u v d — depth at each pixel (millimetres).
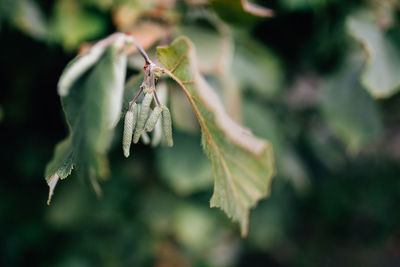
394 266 1224
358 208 1032
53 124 583
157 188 644
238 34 510
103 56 264
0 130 586
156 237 681
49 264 630
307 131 696
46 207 620
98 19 423
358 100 474
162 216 632
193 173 509
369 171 1044
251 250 896
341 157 760
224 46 402
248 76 526
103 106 252
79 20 423
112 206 614
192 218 635
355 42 500
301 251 1092
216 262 789
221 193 298
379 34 392
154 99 290
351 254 1159
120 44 269
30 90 538
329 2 469
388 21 416
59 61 503
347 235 1110
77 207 597
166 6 397
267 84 546
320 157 716
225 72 402
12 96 538
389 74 372
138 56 336
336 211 930
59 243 655
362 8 453
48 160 605
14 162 601
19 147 602
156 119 274
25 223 640
